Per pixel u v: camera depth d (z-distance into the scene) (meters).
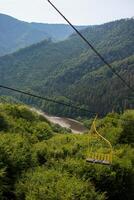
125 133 50.81
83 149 36.81
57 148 36.09
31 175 28.69
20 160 30.34
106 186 31.95
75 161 31.91
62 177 27.81
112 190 32.31
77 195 25.00
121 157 37.75
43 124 54.06
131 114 53.66
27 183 27.28
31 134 48.47
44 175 27.88
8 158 29.59
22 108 57.75
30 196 25.45
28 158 31.75
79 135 44.25
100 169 31.44
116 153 37.59
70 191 25.16
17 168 29.92
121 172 33.19
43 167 30.92
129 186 34.25
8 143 31.73
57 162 31.97
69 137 42.31
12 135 35.34
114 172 31.98
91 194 25.91
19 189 27.16
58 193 25.06
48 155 34.19
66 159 32.69
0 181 26.73
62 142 41.19
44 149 34.81
